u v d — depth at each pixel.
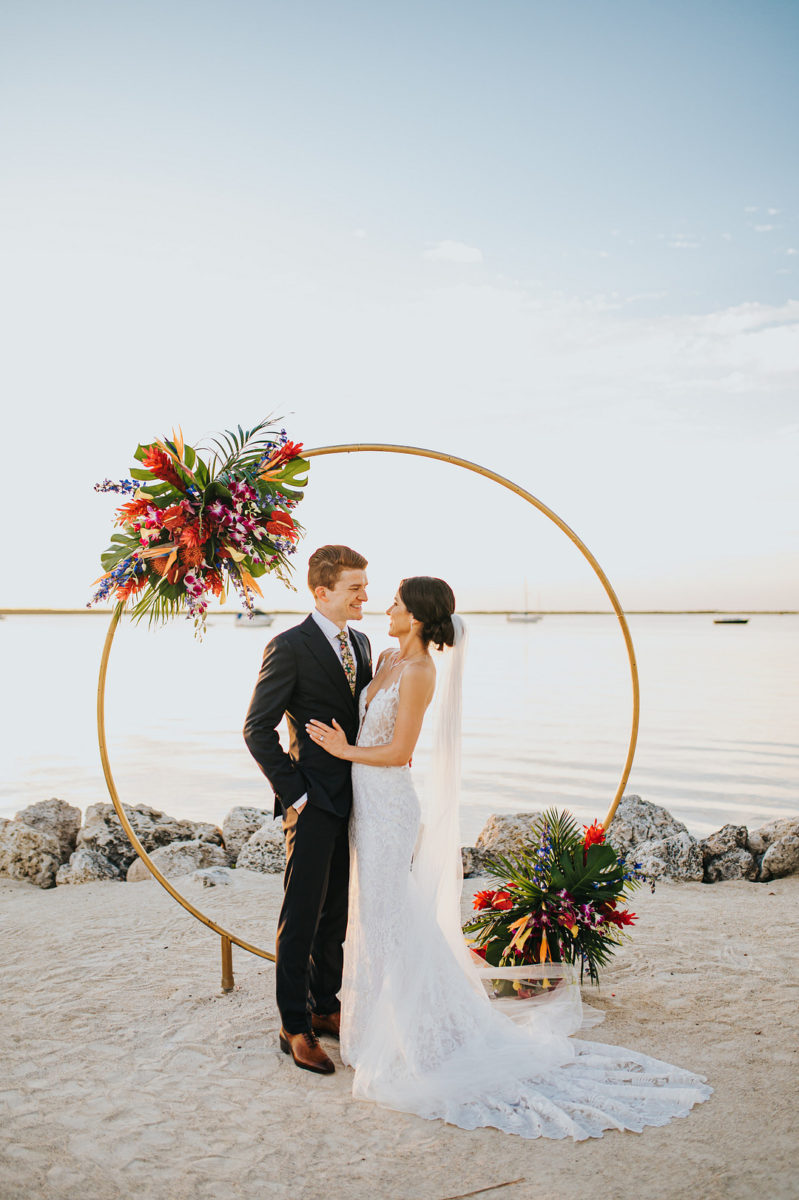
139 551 3.47
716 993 3.84
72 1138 2.75
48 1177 2.55
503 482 3.91
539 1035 3.30
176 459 3.48
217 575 3.66
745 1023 3.55
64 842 6.05
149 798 10.29
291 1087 3.10
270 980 4.06
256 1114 2.91
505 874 3.96
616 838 6.24
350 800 3.40
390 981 3.18
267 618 79.31
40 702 20.42
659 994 3.84
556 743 14.00
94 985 3.99
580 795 10.33
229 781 11.23
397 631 3.42
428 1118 2.89
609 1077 3.09
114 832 6.14
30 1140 2.74
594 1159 2.65
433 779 3.52
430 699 3.33
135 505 3.39
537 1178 2.56
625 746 13.62
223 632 69.94
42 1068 3.21
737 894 5.33
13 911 5.06
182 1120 2.87
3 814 9.46
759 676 26.75
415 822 3.37
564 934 3.69
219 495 3.54
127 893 5.41
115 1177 2.55
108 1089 3.06
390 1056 3.09
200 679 26.86
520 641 54.00
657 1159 2.64
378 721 3.36
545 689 22.95
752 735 14.62
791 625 104.19
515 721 16.61
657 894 5.32
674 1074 3.08
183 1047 3.39
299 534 3.71
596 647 46.12
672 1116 2.87
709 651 41.59
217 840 6.39
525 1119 2.87
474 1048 3.17
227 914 4.97
